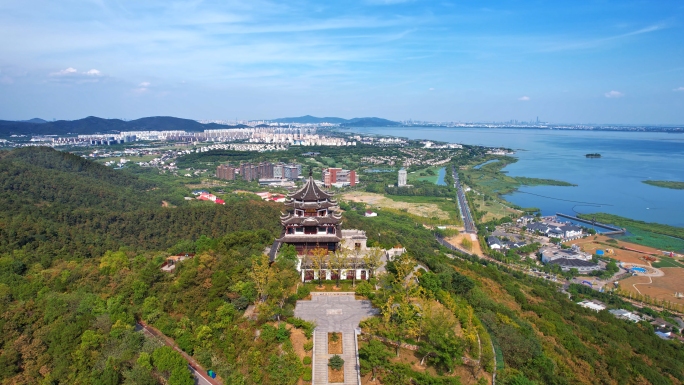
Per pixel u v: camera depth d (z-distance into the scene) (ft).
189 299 333.01
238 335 285.23
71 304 338.34
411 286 333.42
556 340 378.12
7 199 640.58
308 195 421.59
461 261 583.17
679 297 591.78
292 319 296.71
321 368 261.03
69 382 278.67
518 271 652.89
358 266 379.35
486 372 275.80
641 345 421.59
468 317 315.58
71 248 520.42
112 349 289.53
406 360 270.46
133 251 547.49
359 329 293.23
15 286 375.25
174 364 262.88
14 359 288.51
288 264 360.07
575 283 628.28
